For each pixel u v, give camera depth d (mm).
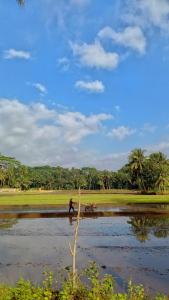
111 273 20516
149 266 22141
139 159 142000
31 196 109625
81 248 28062
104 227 40062
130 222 44406
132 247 28359
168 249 27453
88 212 56406
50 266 22125
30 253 26172
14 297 12477
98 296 12352
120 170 198875
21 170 197625
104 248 28000
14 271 21000
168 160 139375
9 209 62812
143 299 13836
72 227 40281
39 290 12688
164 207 64875
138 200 83125
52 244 29812
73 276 13812
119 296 11930
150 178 140125
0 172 180875
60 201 80062
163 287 17859
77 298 12773
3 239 32312
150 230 37500
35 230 38000
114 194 123250
